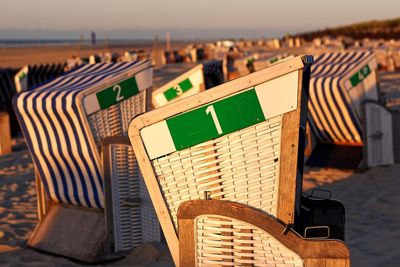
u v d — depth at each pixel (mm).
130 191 5316
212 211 2922
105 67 6410
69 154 5520
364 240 5582
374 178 8172
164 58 44000
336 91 8438
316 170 8883
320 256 2814
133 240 5336
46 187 5867
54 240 5613
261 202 2955
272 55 24984
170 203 3059
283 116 2859
